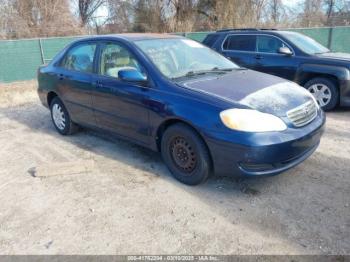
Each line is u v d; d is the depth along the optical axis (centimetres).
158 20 2245
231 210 312
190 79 370
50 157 459
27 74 1358
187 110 331
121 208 323
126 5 2353
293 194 334
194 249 263
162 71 373
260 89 352
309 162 405
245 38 745
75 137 540
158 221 300
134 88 384
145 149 470
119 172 400
